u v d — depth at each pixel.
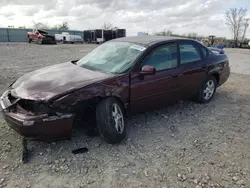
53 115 2.71
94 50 4.46
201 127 3.88
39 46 23.81
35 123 2.62
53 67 3.87
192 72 4.35
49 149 3.06
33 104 2.71
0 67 8.91
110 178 2.55
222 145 3.32
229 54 21.00
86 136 3.41
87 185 2.43
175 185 2.46
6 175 2.54
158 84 3.75
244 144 3.37
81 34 48.38
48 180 2.49
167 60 3.97
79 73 3.40
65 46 25.14
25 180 2.48
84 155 2.95
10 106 2.79
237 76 8.59
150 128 3.77
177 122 4.04
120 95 3.28
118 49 3.98
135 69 3.46
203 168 2.77
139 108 3.64
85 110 3.05
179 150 3.14
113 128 3.06
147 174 2.63
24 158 2.79
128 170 2.69
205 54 4.82
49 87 2.91
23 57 12.95
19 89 2.99
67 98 2.77
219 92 6.11
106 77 3.22
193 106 4.87
